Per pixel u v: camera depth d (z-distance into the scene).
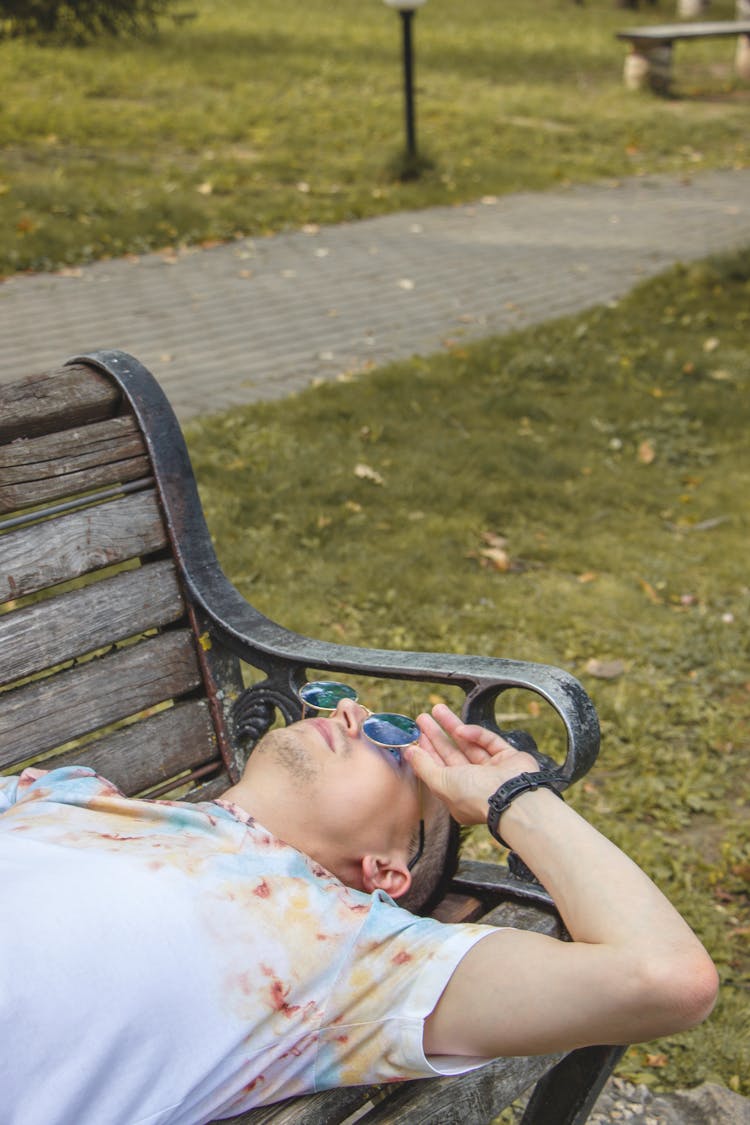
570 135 14.62
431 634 4.23
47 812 1.78
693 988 1.42
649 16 25.91
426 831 1.92
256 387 6.39
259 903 1.61
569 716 1.83
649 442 6.13
